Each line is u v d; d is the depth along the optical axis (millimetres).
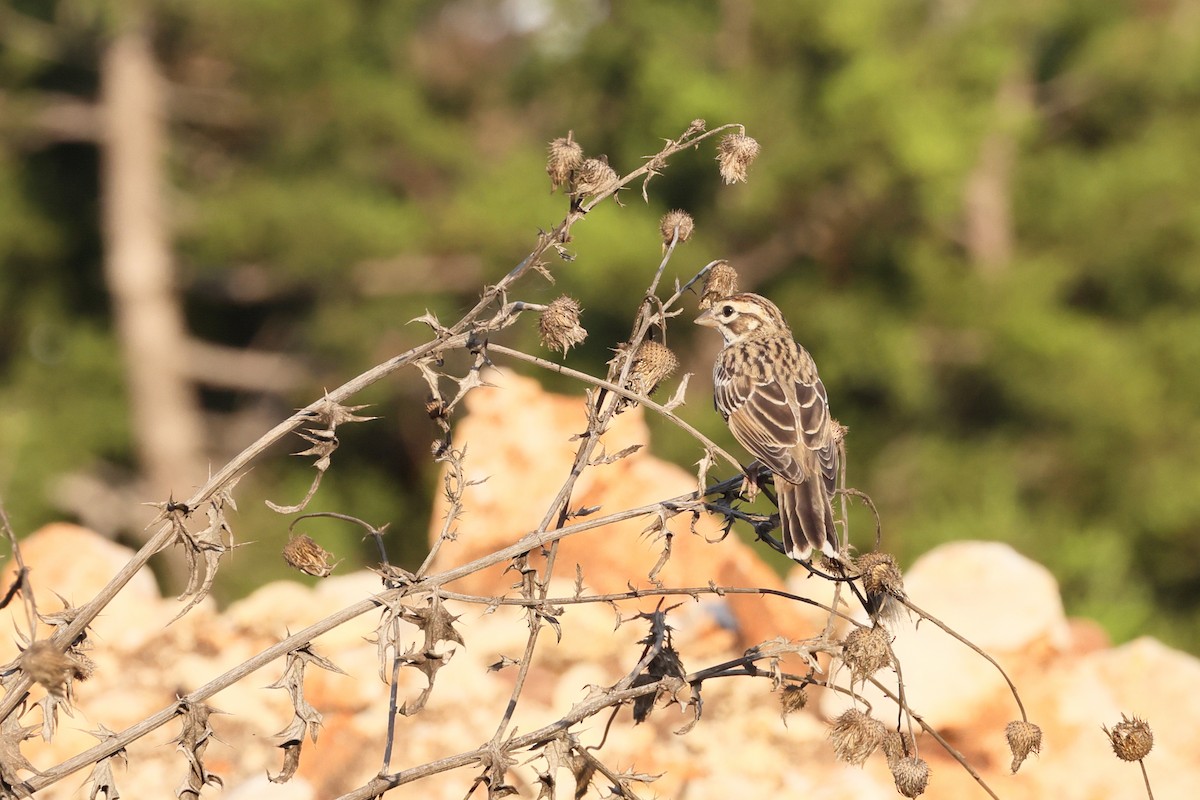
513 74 21406
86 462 20922
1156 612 15648
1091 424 17016
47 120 22016
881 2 17281
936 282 17312
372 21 20391
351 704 5879
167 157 22094
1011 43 17922
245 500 18875
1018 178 18641
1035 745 4203
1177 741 5945
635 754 5629
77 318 22875
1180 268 17984
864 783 5383
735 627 6395
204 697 3883
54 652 3590
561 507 4430
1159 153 18266
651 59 17578
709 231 18125
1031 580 6391
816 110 16906
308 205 19422
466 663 6020
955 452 17328
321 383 22281
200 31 20391
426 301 20250
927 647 5969
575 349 17328
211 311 24094
